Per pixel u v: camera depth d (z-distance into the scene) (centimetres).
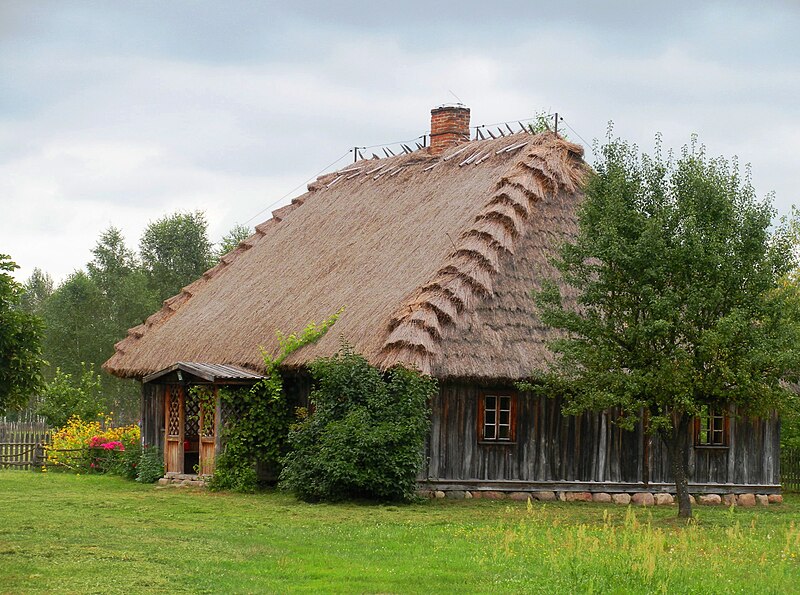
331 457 2352
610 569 1445
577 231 2797
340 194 3616
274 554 1580
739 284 2062
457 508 2317
